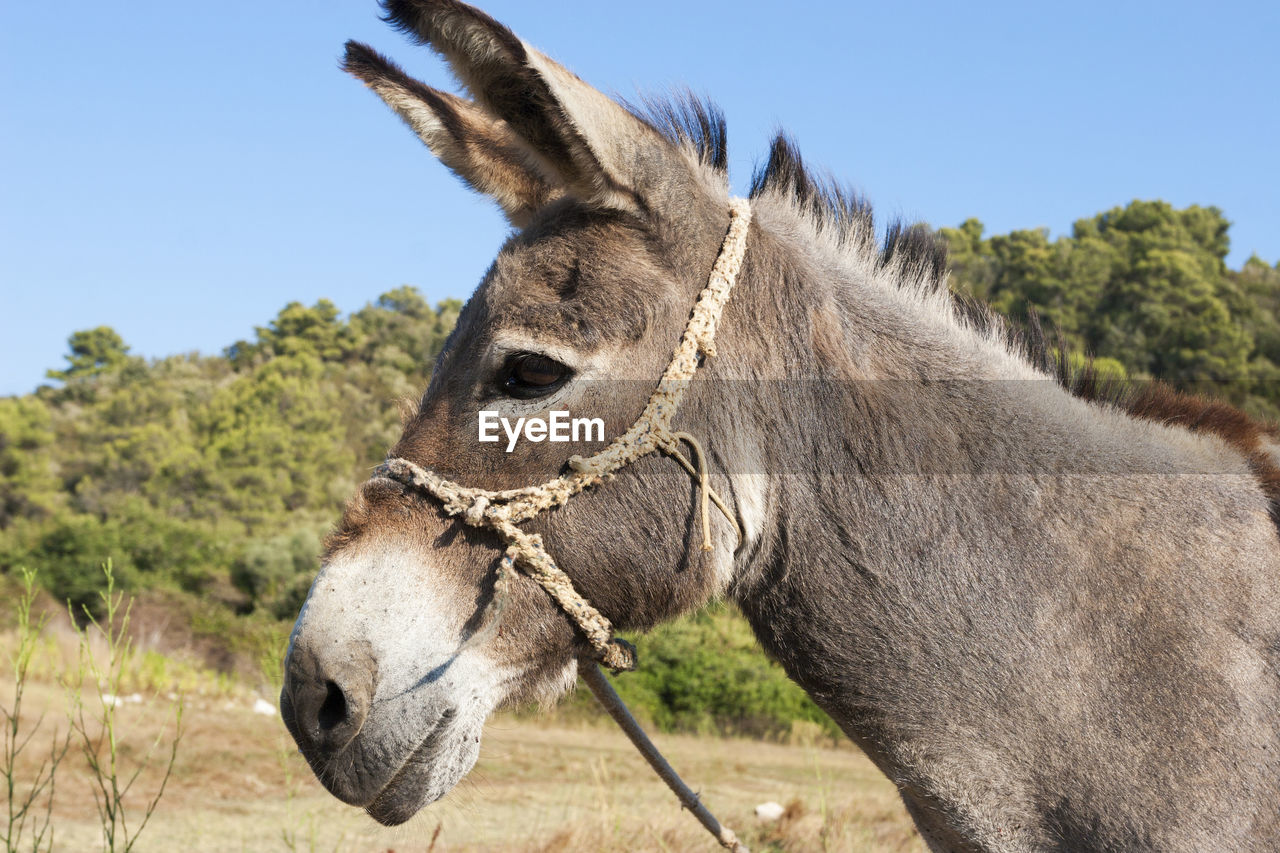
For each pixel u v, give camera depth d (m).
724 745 14.05
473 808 2.84
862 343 2.34
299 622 2.11
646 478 2.14
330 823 6.47
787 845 6.12
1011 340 2.57
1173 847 2.03
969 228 72.88
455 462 2.14
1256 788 2.03
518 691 2.16
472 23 1.90
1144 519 2.20
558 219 2.25
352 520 2.17
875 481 2.24
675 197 2.21
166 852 5.57
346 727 2.02
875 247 2.55
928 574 2.20
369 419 83.94
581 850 5.72
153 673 11.53
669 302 2.18
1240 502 2.25
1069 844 2.12
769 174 2.60
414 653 2.05
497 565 2.11
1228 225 72.75
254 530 57.03
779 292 2.30
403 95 2.36
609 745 12.00
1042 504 2.22
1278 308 46.53
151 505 62.09
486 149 2.46
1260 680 2.08
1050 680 2.13
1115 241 66.50
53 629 11.07
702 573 2.17
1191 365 35.56
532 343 2.11
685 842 5.92
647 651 17.53
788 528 2.24
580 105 2.05
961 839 2.20
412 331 110.94
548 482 2.10
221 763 7.93
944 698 2.18
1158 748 2.06
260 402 79.69
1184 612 2.11
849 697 2.26
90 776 7.21
